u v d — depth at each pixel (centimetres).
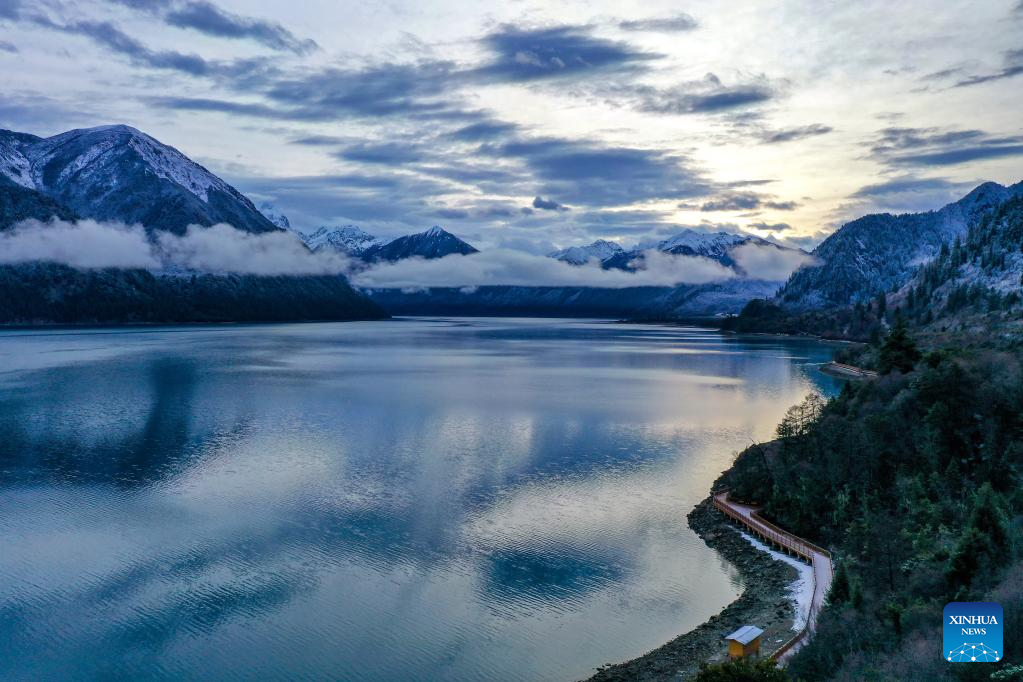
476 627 7412
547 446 14750
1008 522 7681
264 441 14950
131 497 11119
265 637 7188
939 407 10731
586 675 6606
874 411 12231
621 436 15712
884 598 6900
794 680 5547
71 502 10869
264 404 19488
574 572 8675
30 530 9738
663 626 7469
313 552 9150
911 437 10756
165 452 13862
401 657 6875
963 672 5134
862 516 9431
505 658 6875
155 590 8100
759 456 11675
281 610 7700
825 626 6531
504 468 13025
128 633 7225
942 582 6906
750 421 17400
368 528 9975
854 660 5712
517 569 8738
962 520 8525
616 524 10219
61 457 13375
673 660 6750
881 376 14812
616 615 7675
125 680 6494
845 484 10238
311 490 11588
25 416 17162
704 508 10769
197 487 11669
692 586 8344
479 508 10819
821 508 9969
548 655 6931
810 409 15550
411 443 14938
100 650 6931
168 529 9850
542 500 11219
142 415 17512
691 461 13562
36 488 11512
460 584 8331
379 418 17688
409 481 12156
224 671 6625
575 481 12225
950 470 9931
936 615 5947
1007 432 10244
